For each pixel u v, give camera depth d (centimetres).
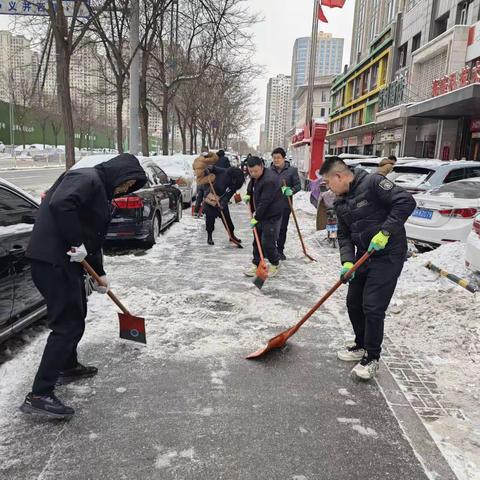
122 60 1678
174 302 532
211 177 860
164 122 2152
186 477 253
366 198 354
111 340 425
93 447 277
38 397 300
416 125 2791
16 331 384
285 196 752
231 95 3947
